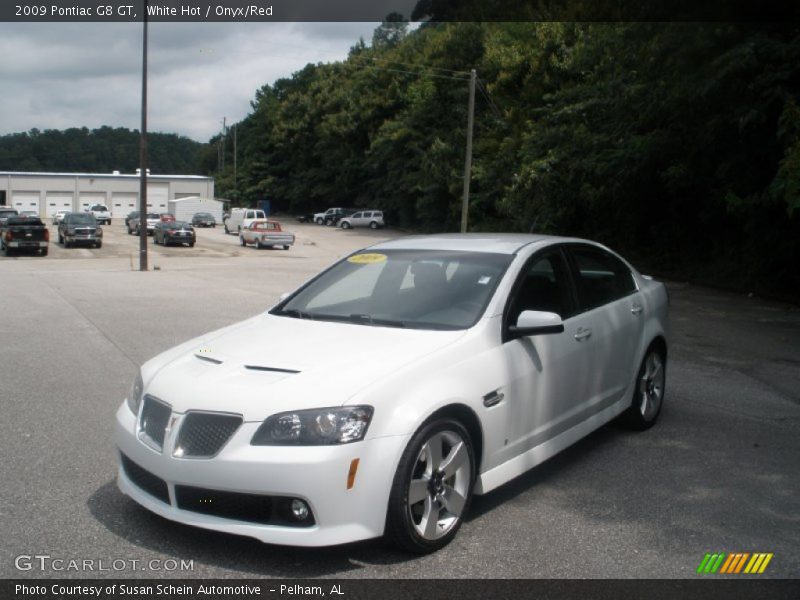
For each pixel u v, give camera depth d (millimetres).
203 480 3785
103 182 96312
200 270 27453
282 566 3867
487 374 4457
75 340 10742
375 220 67562
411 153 57531
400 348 4363
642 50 21047
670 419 6898
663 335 6652
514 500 4844
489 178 43469
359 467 3754
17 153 147750
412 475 3920
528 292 5121
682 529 4418
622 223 31484
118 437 4301
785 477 5359
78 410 6867
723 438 6301
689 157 23469
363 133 69438
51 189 93500
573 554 4062
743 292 21391
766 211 20234
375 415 3840
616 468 5488
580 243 5957
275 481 3668
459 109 50656
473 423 4359
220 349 4539
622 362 5973
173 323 12508
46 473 5184
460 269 5172
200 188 101750
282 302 5574
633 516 4602
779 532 4402
